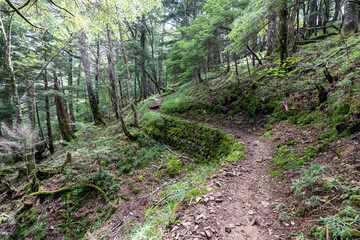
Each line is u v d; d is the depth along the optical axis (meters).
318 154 3.28
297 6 6.60
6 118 12.13
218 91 10.12
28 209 6.03
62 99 11.80
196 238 2.09
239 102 8.27
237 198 2.87
